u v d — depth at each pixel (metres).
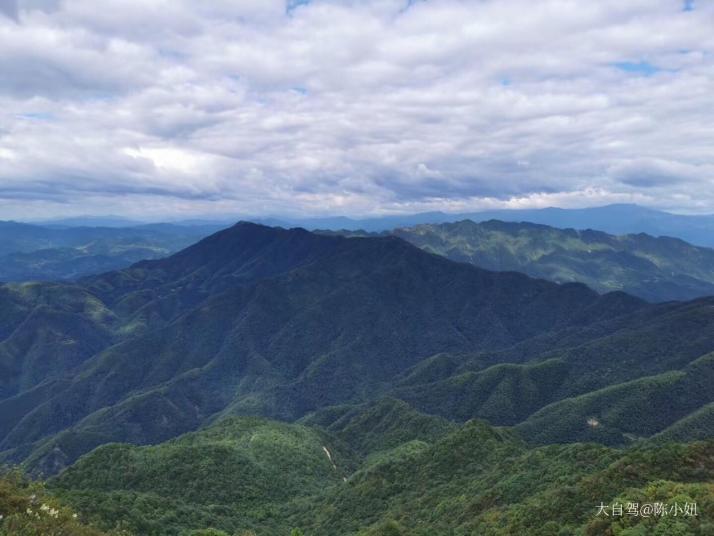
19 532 50.28
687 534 53.38
